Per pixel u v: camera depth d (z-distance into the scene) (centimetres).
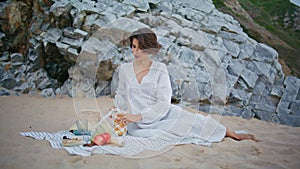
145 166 260
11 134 323
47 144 297
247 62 584
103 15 570
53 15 581
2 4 602
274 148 334
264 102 553
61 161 258
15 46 621
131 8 586
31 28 604
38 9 608
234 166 273
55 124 381
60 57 596
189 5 648
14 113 421
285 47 760
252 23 804
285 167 280
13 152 272
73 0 585
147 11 601
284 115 532
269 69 582
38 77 586
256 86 565
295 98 556
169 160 275
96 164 257
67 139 298
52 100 518
